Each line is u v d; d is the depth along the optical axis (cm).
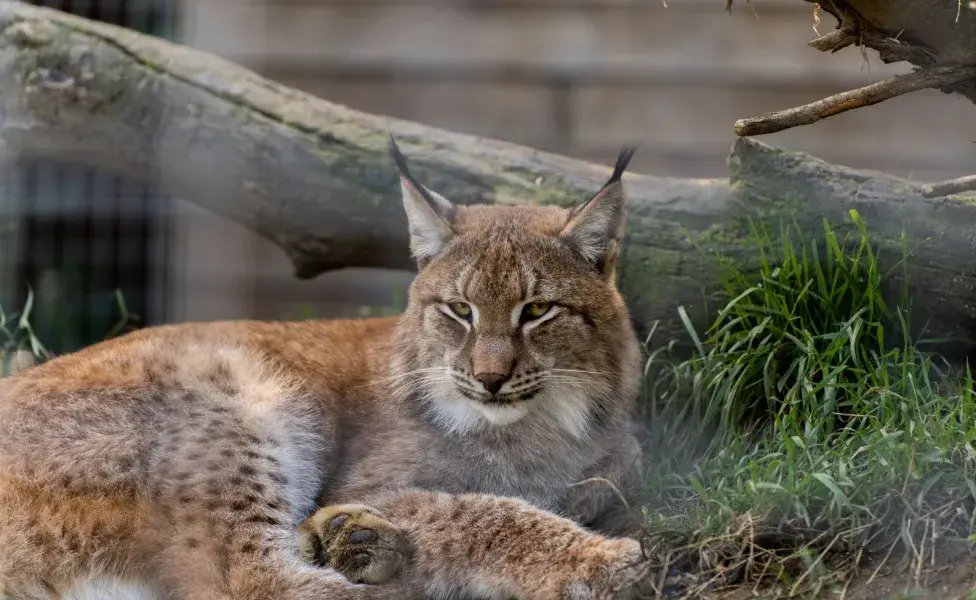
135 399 823
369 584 774
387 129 1170
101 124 1204
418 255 900
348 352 947
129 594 782
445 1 1467
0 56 1209
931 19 745
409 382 879
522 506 792
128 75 1193
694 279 1048
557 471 870
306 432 864
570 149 1464
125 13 1326
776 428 888
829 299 951
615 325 888
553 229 873
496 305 834
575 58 1455
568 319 849
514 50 1466
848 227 991
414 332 883
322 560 786
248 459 821
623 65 1448
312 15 1469
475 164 1134
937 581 668
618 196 870
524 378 830
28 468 792
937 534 696
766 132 775
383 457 868
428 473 858
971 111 1373
